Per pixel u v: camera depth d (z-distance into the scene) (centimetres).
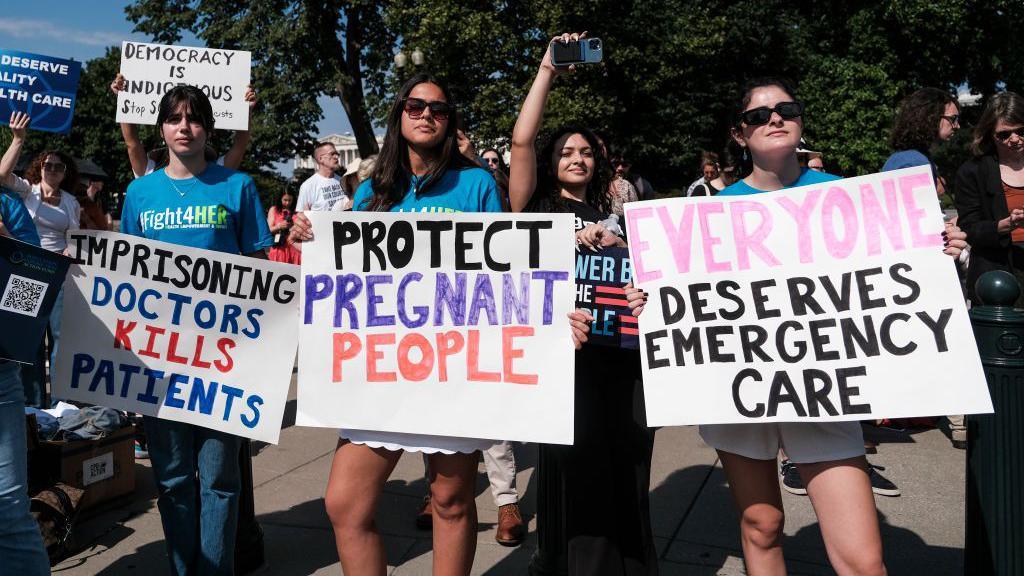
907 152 431
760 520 237
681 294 241
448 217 257
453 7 2333
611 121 2436
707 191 493
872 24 2697
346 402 257
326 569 336
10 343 241
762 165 244
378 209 267
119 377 293
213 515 292
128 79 442
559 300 254
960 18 2644
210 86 442
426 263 259
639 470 281
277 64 2886
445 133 266
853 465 226
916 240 230
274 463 476
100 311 295
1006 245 396
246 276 293
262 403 291
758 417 231
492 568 338
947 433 515
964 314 223
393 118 267
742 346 236
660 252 244
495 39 2398
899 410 222
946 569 327
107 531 376
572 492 272
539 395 252
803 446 230
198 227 297
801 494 410
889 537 359
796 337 234
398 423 253
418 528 379
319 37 2836
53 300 250
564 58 267
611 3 2362
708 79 2600
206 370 293
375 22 2916
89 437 393
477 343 256
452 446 254
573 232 253
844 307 232
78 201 688
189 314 294
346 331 259
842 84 2650
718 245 242
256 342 294
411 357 258
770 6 2656
